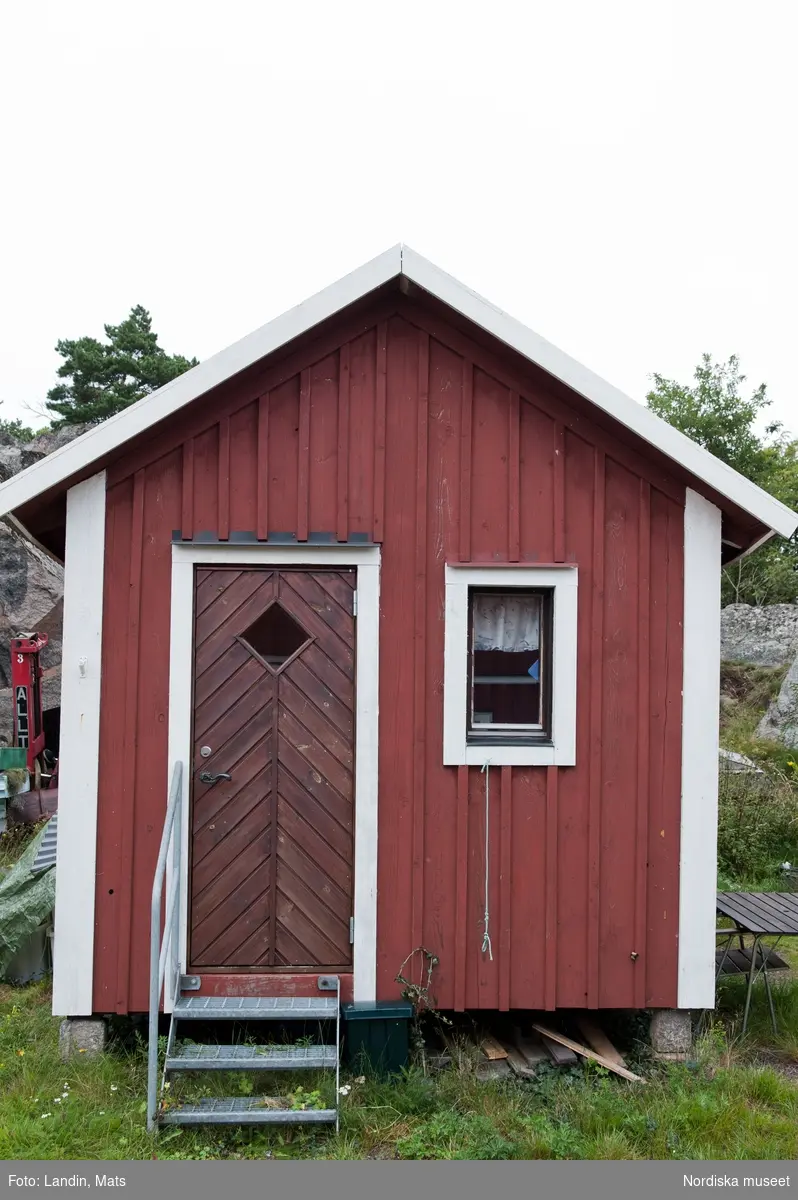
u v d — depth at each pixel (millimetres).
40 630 12453
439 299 4914
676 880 5156
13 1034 5297
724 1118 4414
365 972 5016
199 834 5023
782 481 27547
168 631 5051
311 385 5121
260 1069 4477
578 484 5195
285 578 5113
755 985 6363
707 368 29531
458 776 5105
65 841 4930
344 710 5117
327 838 5078
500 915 5082
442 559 5152
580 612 5180
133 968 4934
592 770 5137
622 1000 5090
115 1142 4164
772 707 13891
